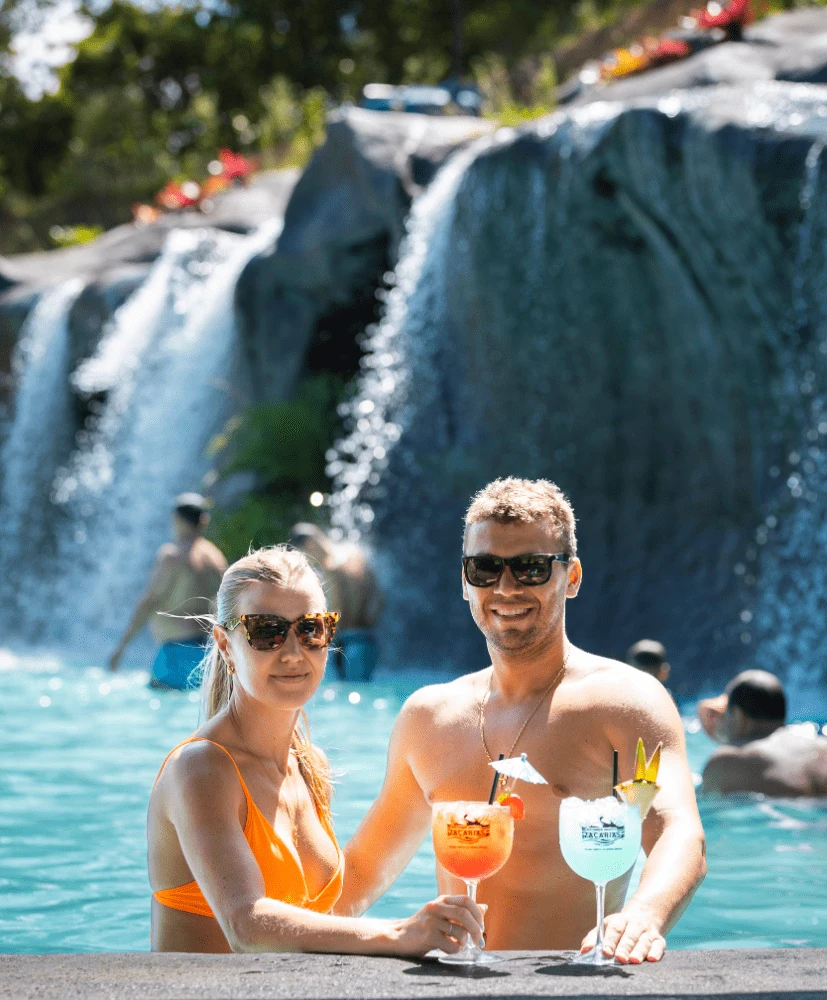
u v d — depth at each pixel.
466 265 12.34
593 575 11.75
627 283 11.28
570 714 2.67
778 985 1.75
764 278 10.02
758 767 5.30
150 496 16.12
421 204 12.96
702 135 9.74
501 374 12.52
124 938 3.79
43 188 33.78
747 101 9.80
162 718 8.27
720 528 11.03
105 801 5.82
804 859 4.56
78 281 17.05
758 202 9.56
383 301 14.34
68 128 34.00
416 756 2.88
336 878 2.84
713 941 3.71
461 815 2.18
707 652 10.48
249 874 2.44
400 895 4.33
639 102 10.33
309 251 14.03
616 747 2.61
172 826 2.59
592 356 11.79
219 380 15.68
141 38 33.28
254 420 14.31
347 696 9.02
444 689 2.93
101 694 9.52
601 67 15.34
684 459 11.41
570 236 11.34
